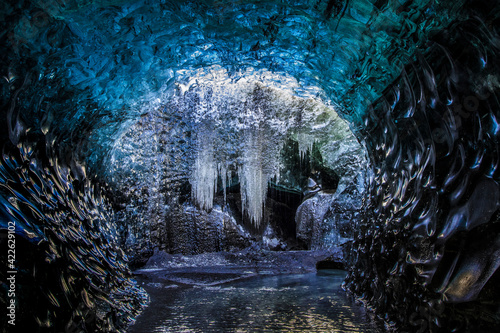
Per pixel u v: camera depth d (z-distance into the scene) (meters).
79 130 3.56
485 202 1.89
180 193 7.49
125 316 3.12
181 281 5.51
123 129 4.78
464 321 1.92
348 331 2.88
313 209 7.65
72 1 2.12
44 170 2.72
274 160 7.39
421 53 2.39
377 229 3.66
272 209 8.59
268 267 6.78
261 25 3.07
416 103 2.63
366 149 4.48
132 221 6.74
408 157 2.91
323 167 7.72
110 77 3.21
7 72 2.08
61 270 2.12
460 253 2.03
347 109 4.39
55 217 2.47
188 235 7.45
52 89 2.64
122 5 2.39
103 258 3.42
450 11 1.94
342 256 6.87
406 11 2.23
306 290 4.76
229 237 7.58
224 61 3.86
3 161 2.13
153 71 3.62
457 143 2.13
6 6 1.83
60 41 2.33
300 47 3.45
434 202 2.34
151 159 7.10
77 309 2.15
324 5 2.64
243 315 3.44
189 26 2.99
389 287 3.05
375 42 2.75
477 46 1.90
